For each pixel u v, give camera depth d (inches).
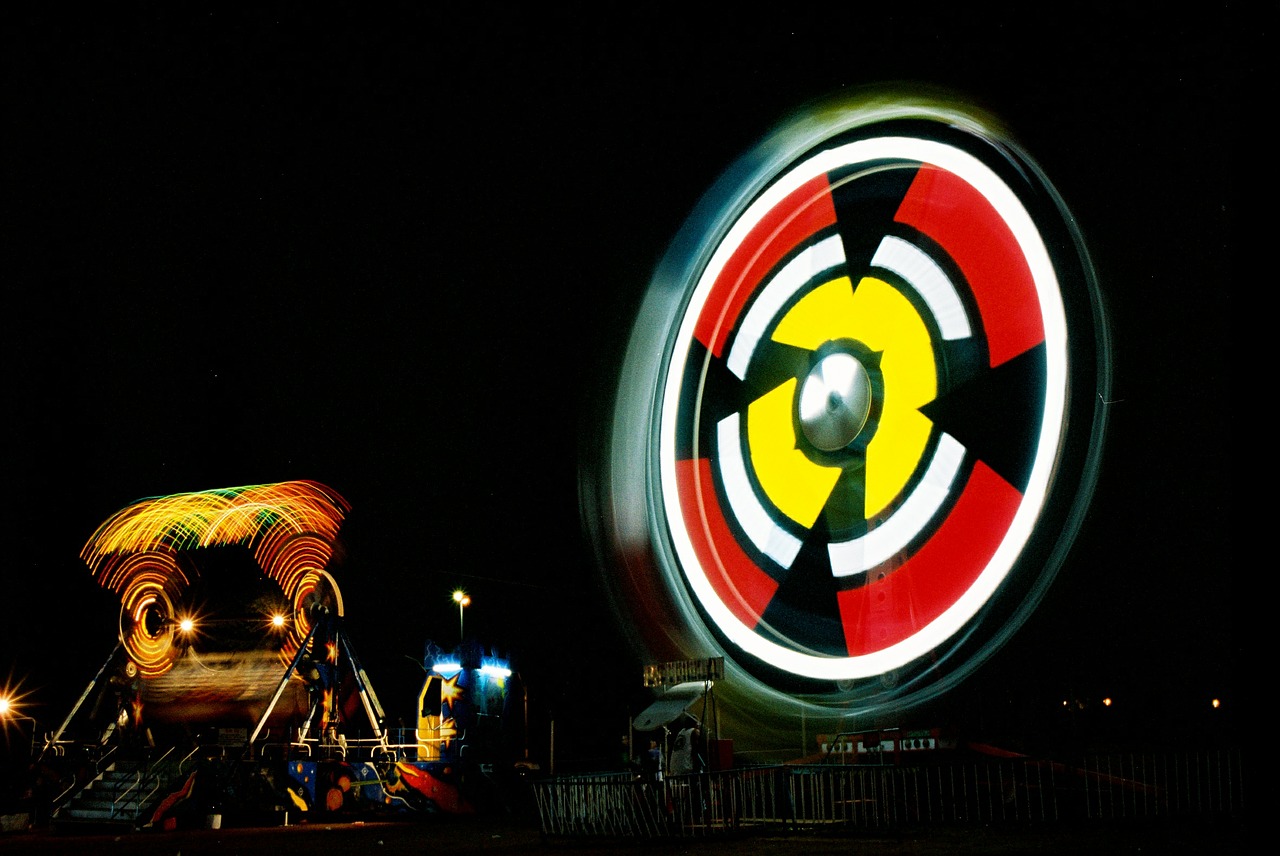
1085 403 727.7
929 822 645.3
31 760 1012.5
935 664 784.9
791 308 988.6
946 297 839.1
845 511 898.7
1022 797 667.4
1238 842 528.7
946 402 823.1
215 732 1011.3
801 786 668.1
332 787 956.6
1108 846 518.3
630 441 1138.7
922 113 857.5
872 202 928.3
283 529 1078.4
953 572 792.3
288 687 1040.8
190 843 737.0
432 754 1039.6
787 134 1002.1
